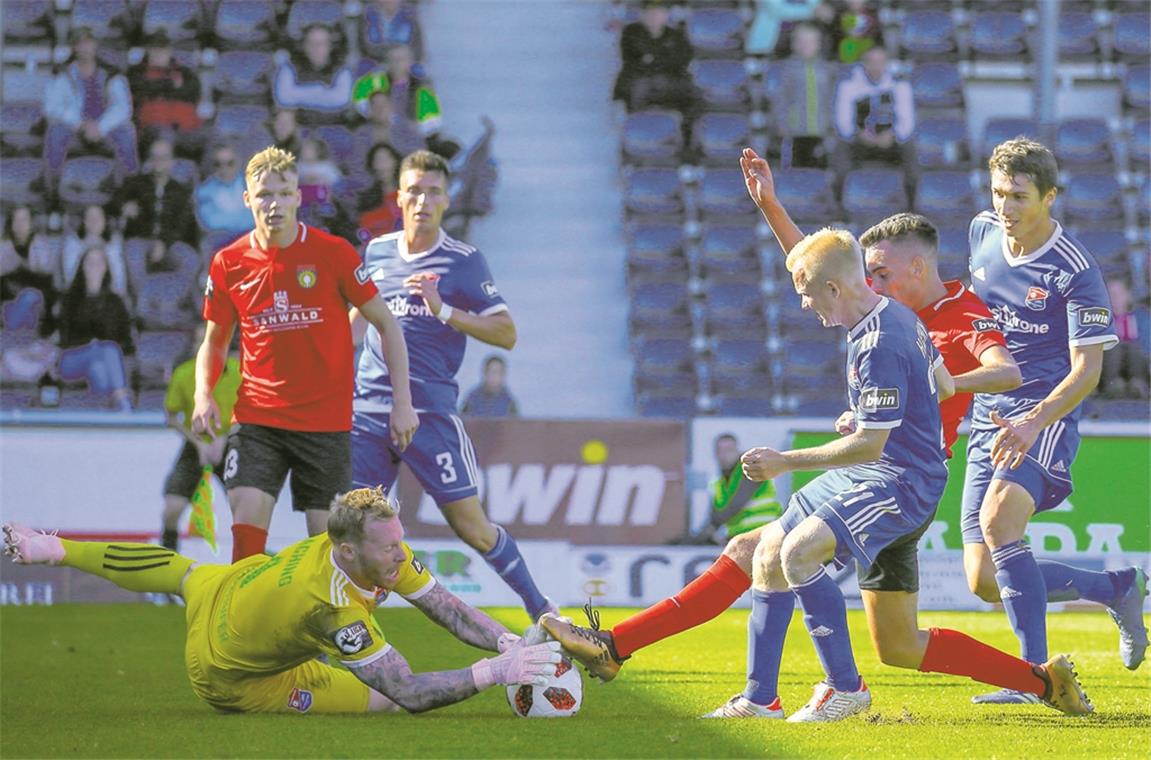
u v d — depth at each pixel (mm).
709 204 39344
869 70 39531
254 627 12398
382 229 35938
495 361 32469
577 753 10930
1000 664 13156
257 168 15406
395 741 11508
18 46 41125
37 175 37531
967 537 16016
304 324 15648
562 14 43500
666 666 18016
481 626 13156
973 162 40875
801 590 12484
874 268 14367
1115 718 13258
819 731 12086
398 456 17984
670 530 27906
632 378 37375
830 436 27969
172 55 38844
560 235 40219
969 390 13586
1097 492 27219
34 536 13227
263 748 11156
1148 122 41938
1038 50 42062
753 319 37000
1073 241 15414
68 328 34219
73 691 15391
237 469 15734
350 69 39938
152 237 36406
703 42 42094
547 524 27797
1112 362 35531
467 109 42156
